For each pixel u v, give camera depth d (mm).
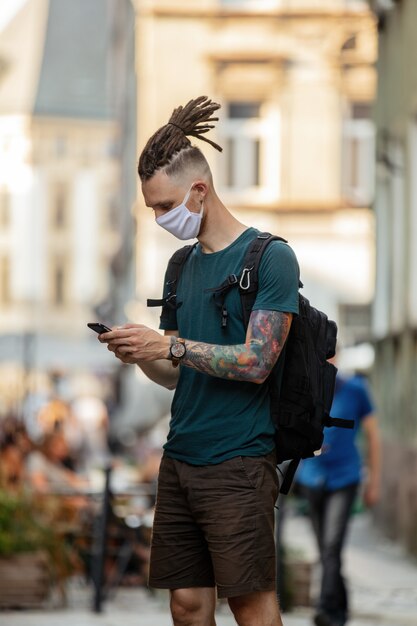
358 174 52969
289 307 8703
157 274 53000
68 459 32656
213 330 8883
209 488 8789
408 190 30984
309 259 52938
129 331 8586
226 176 52906
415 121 30688
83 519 23672
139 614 20141
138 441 46125
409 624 18703
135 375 45781
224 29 52656
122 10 80500
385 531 34875
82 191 163750
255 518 8727
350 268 52875
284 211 52844
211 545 8812
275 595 8875
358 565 27969
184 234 8883
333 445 17609
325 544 17609
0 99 164750
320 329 9016
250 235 8938
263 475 8789
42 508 21750
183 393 8984
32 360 56656
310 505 17797
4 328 166750
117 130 93938
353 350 43812
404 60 31750
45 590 20578
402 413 31984
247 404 8812
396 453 32938
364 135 52875
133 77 64750
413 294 30609
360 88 52688
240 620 8883
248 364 8578
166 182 8766
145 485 27656
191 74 52719
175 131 8820
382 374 35969
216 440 8797
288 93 52719
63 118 162125
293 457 8945
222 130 52812
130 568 24328
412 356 30438
